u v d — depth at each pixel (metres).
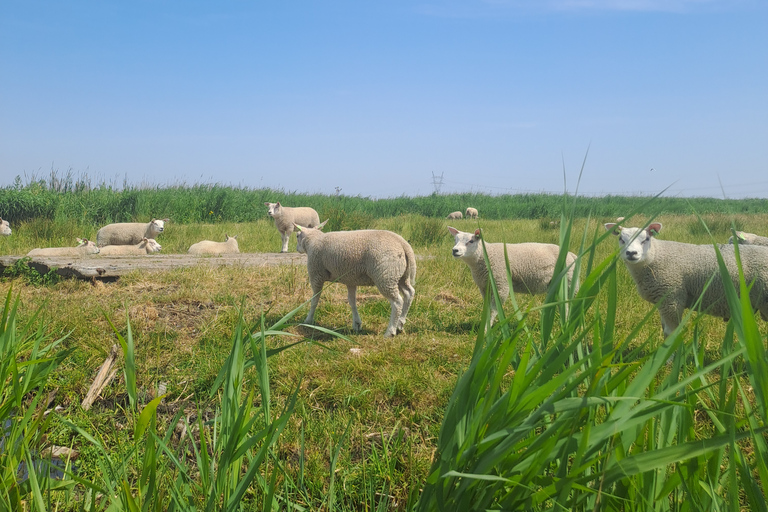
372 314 6.73
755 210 34.75
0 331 3.32
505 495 1.67
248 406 2.05
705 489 1.61
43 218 16.23
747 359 1.36
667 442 1.69
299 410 3.83
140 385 4.46
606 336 1.70
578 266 1.86
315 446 3.39
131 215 19.70
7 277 8.13
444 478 1.61
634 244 5.02
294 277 7.93
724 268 1.51
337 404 4.07
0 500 2.05
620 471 1.37
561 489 1.42
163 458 2.80
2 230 13.94
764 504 1.50
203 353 5.08
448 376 4.54
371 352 5.06
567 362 1.98
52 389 4.29
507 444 1.42
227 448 1.89
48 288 7.45
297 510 2.65
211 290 7.27
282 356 4.85
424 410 3.96
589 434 1.42
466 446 1.55
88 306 6.31
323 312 6.72
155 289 7.36
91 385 4.25
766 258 4.95
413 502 2.17
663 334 5.33
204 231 16.41
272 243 14.76
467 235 6.29
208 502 1.86
